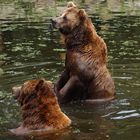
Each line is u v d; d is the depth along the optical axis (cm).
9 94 1476
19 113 1324
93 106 1430
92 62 1491
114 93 1498
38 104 1203
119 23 2703
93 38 1502
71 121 1259
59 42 2214
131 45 2162
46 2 3522
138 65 1820
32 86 1220
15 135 1159
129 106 1398
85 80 1495
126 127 1220
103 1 3600
